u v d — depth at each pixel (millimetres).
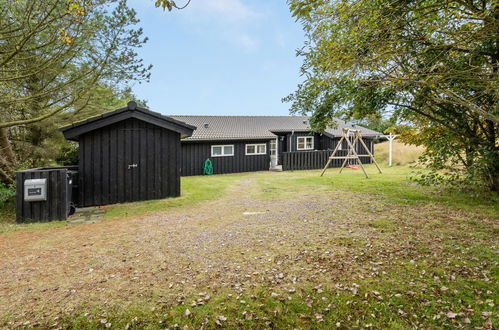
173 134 9039
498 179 6910
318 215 6164
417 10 3840
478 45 4656
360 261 3635
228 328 2467
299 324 2492
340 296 2861
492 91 4598
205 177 15336
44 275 3504
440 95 5949
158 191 8852
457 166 7188
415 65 5098
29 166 10789
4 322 2545
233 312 2670
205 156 17219
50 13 5535
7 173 9305
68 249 4457
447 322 2430
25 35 5746
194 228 5504
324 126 9055
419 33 4691
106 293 3035
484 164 6148
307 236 4730
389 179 11539
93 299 2918
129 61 7289
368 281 3117
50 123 9625
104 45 6828
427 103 6668
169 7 3164
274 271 3465
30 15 5547
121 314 2658
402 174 13320
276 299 2852
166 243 4633
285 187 10734
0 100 7035
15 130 10344
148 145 8688
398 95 6699
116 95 8898
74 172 7746
